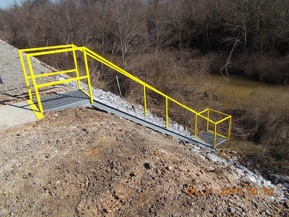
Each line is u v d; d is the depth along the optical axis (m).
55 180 4.08
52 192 3.86
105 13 24.25
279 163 8.97
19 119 5.65
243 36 22.08
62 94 6.91
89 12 27.48
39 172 4.20
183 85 14.15
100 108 6.70
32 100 6.49
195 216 3.88
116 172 4.37
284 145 9.84
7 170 4.19
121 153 4.88
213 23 24.50
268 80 18.23
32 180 4.03
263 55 20.77
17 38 29.30
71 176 4.19
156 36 23.58
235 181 5.98
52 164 4.39
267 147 9.89
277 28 20.69
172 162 5.16
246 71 19.50
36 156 4.55
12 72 9.75
